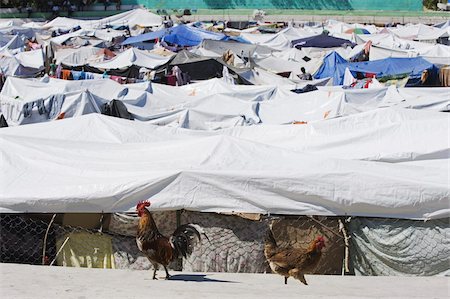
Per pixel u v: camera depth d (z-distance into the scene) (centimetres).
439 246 1484
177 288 1059
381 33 6219
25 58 4488
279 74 4138
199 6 7962
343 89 2914
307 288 1102
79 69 4272
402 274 1499
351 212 1502
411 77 3700
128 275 1186
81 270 1217
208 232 1497
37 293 1005
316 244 1126
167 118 2538
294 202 1492
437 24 6938
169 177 1492
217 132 1970
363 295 1055
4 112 2639
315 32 6319
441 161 1731
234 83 3462
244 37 5975
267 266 1489
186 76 3788
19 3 7806
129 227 1511
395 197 1484
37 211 1514
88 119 1959
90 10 7831
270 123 2541
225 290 1050
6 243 1556
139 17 7025
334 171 1509
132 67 4075
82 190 1503
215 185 1490
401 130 1822
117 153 1686
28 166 1602
